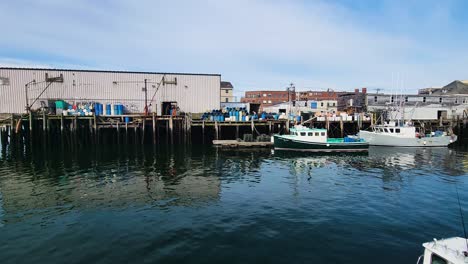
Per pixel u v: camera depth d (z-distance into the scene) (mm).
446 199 15859
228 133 43000
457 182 19531
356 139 35469
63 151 32188
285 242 10797
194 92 42688
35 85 36969
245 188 18031
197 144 38688
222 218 13109
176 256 9820
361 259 9617
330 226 12242
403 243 10742
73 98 38344
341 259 9617
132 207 14594
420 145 37656
